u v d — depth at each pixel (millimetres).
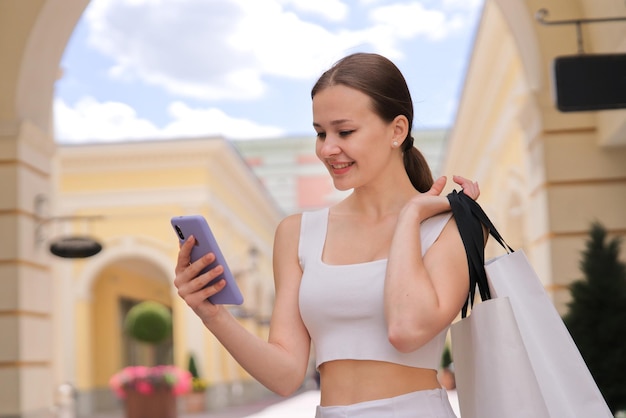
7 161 8164
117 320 27250
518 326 1812
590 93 5840
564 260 7664
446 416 1848
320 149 1896
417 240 1803
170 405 15883
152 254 22422
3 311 8078
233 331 1854
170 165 22516
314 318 1897
